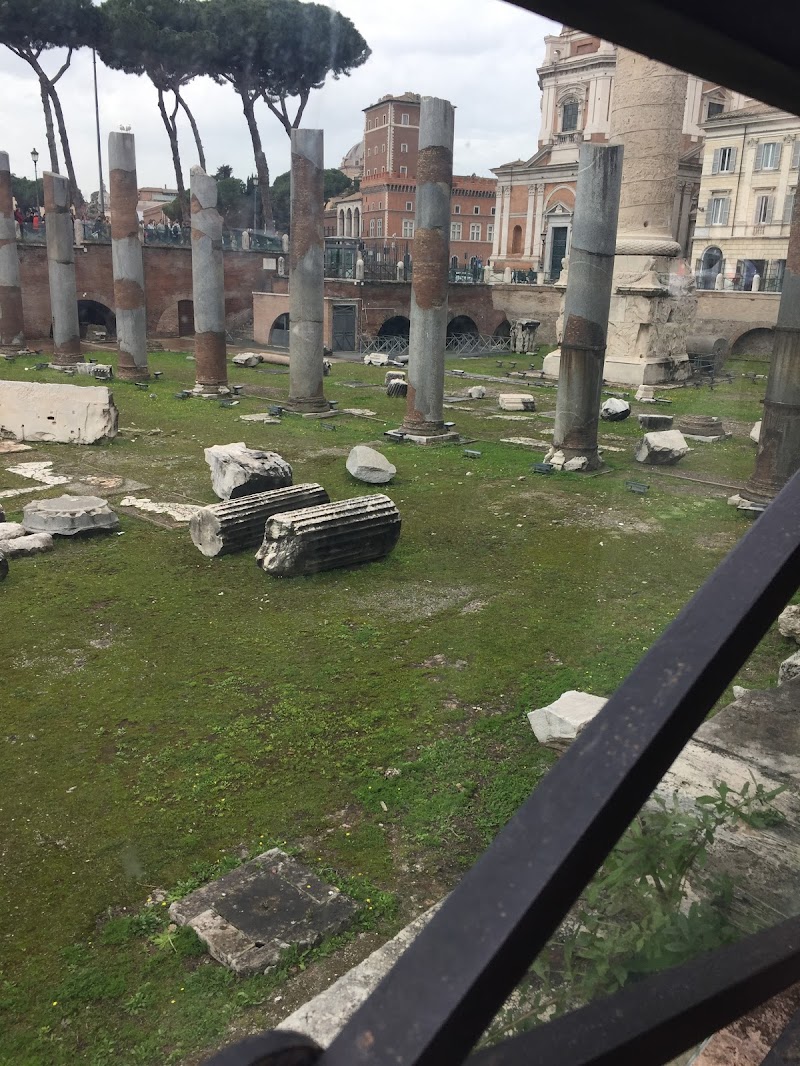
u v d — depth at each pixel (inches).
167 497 486.6
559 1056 37.9
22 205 1222.9
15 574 365.1
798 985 76.7
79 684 268.4
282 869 178.9
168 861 184.5
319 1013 130.8
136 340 917.2
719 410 393.7
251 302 1198.3
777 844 84.7
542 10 31.7
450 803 203.9
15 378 925.8
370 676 273.4
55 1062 133.8
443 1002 29.3
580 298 531.2
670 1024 41.6
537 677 268.2
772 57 36.0
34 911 168.7
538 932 31.4
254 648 295.1
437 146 585.0
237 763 223.8
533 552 390.9
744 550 38.1
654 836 70.6
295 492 414.6
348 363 1151.6
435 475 543.5
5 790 211.2
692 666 35.2
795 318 361.4
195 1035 138.6
